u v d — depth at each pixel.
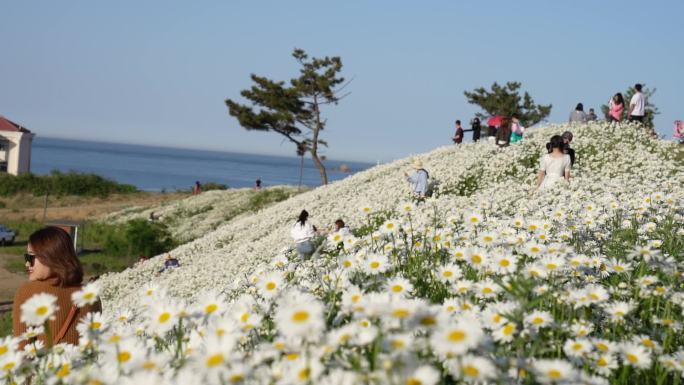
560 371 1.99
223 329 2.21
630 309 2.98
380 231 4.67
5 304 23.31
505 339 2.28
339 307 3.00
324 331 2.15
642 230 5.58
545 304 3.07
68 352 2.45
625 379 2.61
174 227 38.12
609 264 3.76
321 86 41.44
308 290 3.48
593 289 3.06
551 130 23.25
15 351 2.56
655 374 2.70
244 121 42.19
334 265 3.82
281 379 1.80
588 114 25.48
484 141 24.98
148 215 42.19
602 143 20.08
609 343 2.51
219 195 44.50
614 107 23.12
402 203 5.34
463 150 24.12
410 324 1.84
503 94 47.78
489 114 48.69
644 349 2.54
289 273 3.96
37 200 59.81
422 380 1.56
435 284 3.84
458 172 19.61
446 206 10.84
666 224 5.66
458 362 1.79
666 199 6.61
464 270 3.91
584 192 9.57
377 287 3.20
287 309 1.82
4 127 79.56
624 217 6.54
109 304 17.27
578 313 3.10
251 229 22.98
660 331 3.13
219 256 18.84
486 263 3.11
